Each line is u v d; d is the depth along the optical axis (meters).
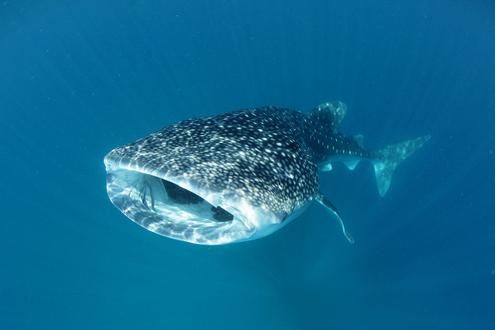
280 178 4.32
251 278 10.08
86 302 10.57
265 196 3.92
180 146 4.16
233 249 10.41
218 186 3.65
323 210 10.97
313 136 6.55
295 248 10.31
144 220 3.93
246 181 3.89
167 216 4.14
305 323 9.35
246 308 9.70
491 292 10.91
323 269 10.12
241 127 4.79
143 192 4.33
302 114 6.62
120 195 4.09
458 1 31.94
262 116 5.28
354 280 10.17
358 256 10.64
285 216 4.14
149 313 10.06
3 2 26.14
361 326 9.44
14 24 31.53
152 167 3.70
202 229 3.87
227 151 4.22
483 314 10.21
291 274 9.98
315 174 5.23
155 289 10.46
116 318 10.14
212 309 9.84
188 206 4.51
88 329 10.10
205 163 3.90
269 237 10.32
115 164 3.89
